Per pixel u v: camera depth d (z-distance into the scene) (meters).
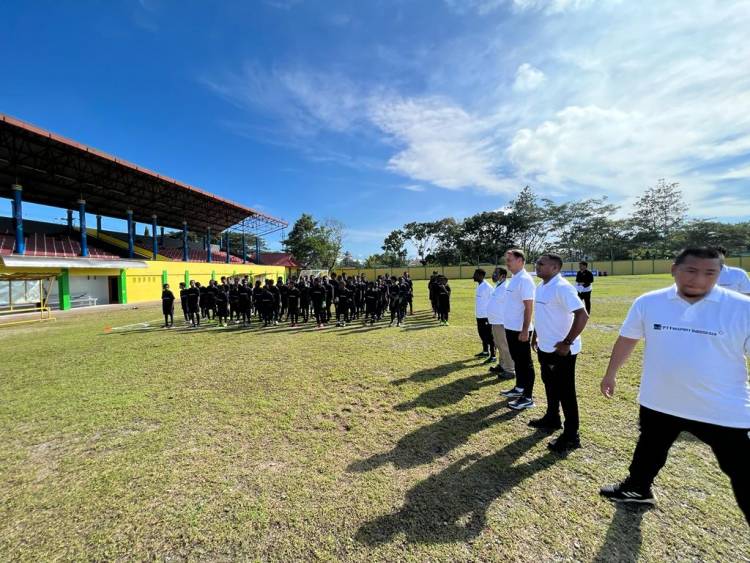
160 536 2.16
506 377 5.13
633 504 2.32
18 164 18.38
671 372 1.99
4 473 2.91
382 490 2.55
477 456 3.00
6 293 16.88
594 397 4.28
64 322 13.61
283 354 7.05
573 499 2.41
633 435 3.31
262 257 51.00
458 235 53.75
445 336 8.58
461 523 2.20
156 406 4.33
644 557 1.91
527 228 51.03
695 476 2.66
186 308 12.16
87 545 2.10
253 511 2.37
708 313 1.89
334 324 11.43
